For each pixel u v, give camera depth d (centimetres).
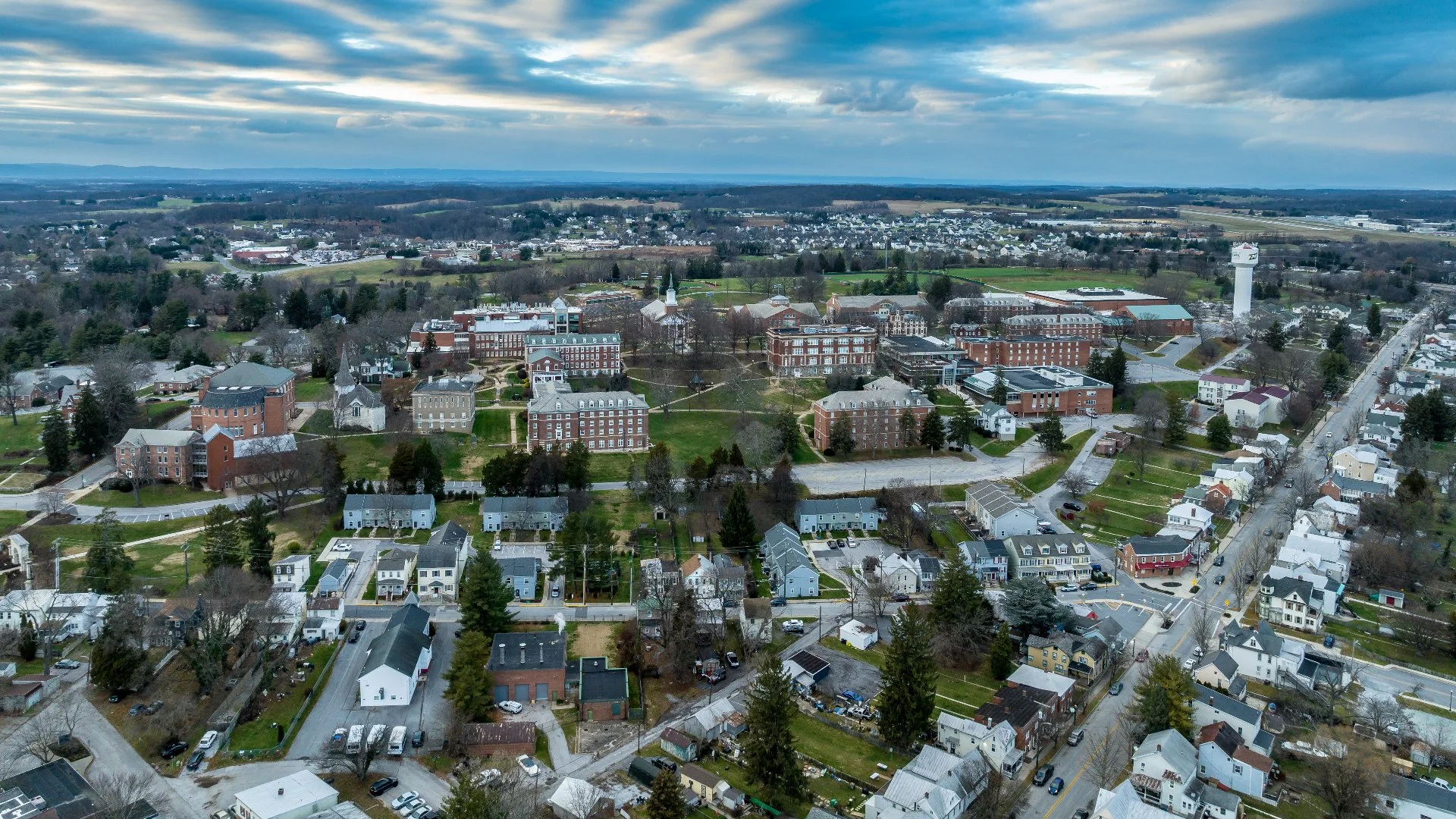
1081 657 17688
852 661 18525
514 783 13962
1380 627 19962
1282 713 16800
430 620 19550
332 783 14412
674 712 16812
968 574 19275
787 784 14212
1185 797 14088
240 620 18025
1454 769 15250
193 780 14375
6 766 14438
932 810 13400
